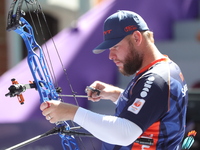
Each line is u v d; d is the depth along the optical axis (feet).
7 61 67.41
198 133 43.68
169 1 71.87
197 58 62.44
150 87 24.75
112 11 61.36
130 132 23.94
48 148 44.11
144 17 64.69
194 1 81.97
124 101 26.84
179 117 25.98
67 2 73.36
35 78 27.04
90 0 73.77
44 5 71.15
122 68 26.99
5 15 66.39
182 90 26.07
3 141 45.32
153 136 25.49
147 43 26.61
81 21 59.31
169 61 26.68
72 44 55.31
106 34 26.84
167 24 71.15
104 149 28.04
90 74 55.72
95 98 31.63
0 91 49.06
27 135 44.96
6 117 47.47
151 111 24.30
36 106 49.06
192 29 71.31
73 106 25.27
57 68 52.21
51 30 71.72
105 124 24.31
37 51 52.70
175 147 26.78
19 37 68.03
